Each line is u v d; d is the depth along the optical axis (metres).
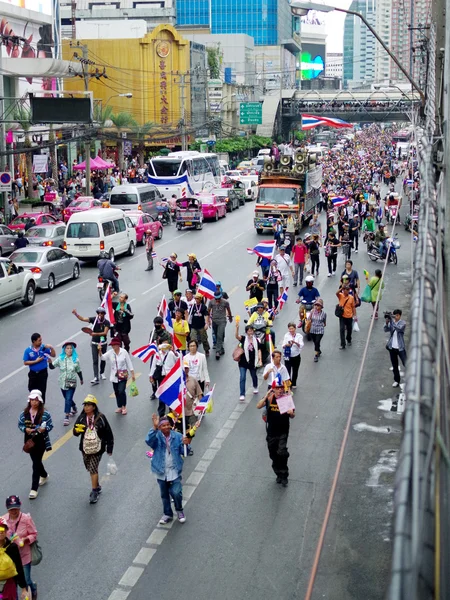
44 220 40.53
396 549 2.71
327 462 12.70
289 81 167.12
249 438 13.84
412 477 3.04
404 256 34.09
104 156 74.81
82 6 143.00
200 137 91.12
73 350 14.73
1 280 23.92
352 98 103.94
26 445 11.34
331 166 76.25
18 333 21.84
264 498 11.44
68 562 9.74
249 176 65.88
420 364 3.85
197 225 43.75
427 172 8.23
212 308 18.89
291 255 32.59
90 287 28.70
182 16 165.75
